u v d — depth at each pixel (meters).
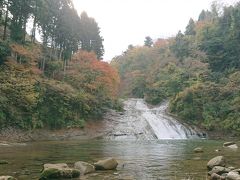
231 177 13.14
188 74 79.88
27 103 42.53
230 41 85.62
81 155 23.53
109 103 62.34
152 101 82.94
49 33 63.12
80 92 52.91
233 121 54.19
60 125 47.19
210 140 45.97
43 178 13.60
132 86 102.81
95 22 86.38
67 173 14.03
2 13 54.12
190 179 13.83
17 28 56.19
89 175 14.78
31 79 46.62
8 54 47.53
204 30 101.12
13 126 40.16
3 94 40.38
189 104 62.41
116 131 49.94
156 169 16.67
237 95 59.56
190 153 25.50
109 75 61.78
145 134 49.78
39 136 42.66
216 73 77.06
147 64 107.62
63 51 64.81
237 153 25.45
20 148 29.17
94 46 85.50
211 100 61.03
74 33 65.50
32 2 56.53
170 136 51.41
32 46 58.72
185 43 99.88
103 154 24.41
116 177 14.32
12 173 14.96
